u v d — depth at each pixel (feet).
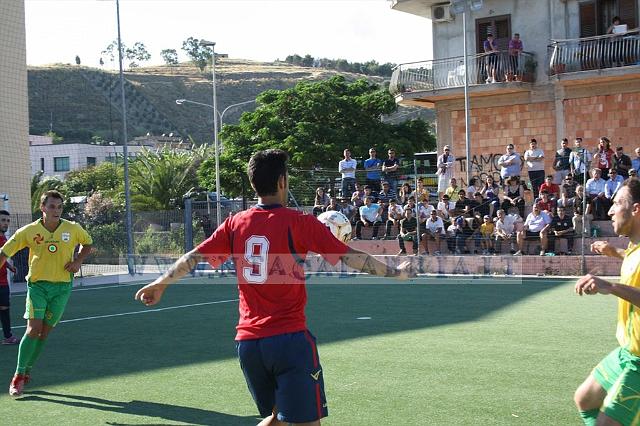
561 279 68.13
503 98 102.89
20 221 86.89
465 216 78.43
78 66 417.49
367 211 82.99
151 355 33.94
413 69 107.55
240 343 15.35
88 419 23.40
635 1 94.58
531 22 101.30
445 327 40.01
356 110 148.05
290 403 14.90
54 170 273.54
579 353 31.94
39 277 27.76
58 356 34.14
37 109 358.84
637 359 15.02
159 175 156.87
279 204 15.84
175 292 65.16
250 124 152.56
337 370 29.37
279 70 538.88
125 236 102.53
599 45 93.81
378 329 39.78
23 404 25.48
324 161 141.59
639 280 14.98
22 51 91.25
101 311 51.85
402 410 23.39
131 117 393.09
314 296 58.03
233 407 24.40
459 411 23.11
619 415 14.78
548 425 21.43
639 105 93.91
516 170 82.48
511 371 28.58
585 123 97.30
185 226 96.02
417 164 80.18
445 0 106.93
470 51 105.29
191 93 447.83
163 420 23.03
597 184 73.87
